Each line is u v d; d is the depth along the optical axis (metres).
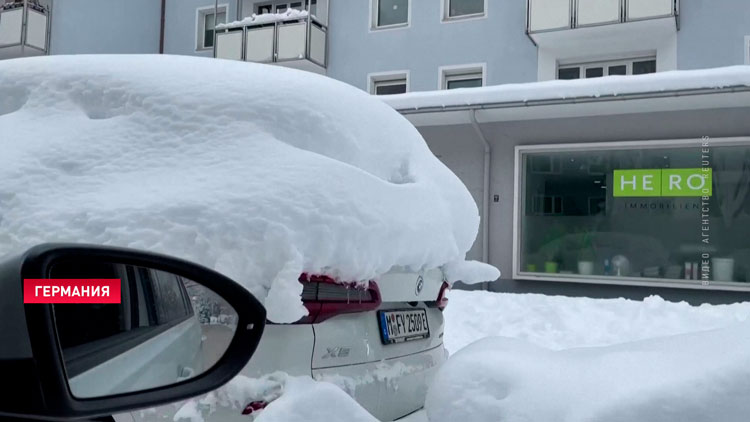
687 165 12.41
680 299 12.52
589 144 12.77
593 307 9.41
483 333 7.93
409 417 2.92
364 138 3.04
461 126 13.58
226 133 2.69
